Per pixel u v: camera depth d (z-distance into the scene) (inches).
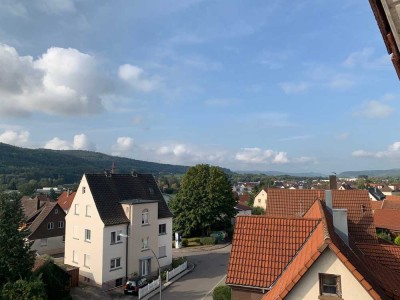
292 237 592.1
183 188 2352.4
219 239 2274.9
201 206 2293.3
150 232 1465.3
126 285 1243.2
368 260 608.7
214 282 1353.3
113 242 1339.8
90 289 1275.8
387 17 153.7
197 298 1160.2
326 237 437.1
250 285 547.2
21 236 1038.4
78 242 1407.5
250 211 3181.6
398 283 541.3
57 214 2005.4
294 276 438.0
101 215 1328.7
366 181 7135.8
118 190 1488.7
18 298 871.1
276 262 566.3
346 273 420.5
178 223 2317.9
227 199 2373.3
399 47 161.0
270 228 615.5
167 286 1310.3
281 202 1042.7
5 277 989.2
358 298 415.2
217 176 2363.4
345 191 1004.6
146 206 1451.8
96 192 1396.4
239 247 601.9
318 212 670.5
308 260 433.1
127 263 1370.6
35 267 1192.2
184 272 1503.4
